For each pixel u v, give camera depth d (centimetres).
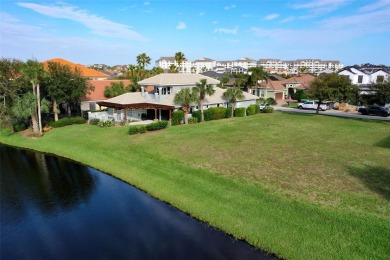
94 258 1452
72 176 2606
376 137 3447
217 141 3303
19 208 2034
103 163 2830
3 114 4084
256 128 4050
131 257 1441
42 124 4578
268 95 8225
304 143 3175
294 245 1428
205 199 1947
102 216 1878
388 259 1278
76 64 8412
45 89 4369
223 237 1576
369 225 1514
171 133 3738
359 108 5734
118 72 17275
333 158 2614
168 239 1580
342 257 1316
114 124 4319
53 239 1644
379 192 1889
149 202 2042
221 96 5412
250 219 1670
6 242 1631
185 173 2372
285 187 2003
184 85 4912
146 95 4884
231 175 2256
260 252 1433
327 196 1848
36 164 2959
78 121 4572
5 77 4169
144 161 2738
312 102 6378
